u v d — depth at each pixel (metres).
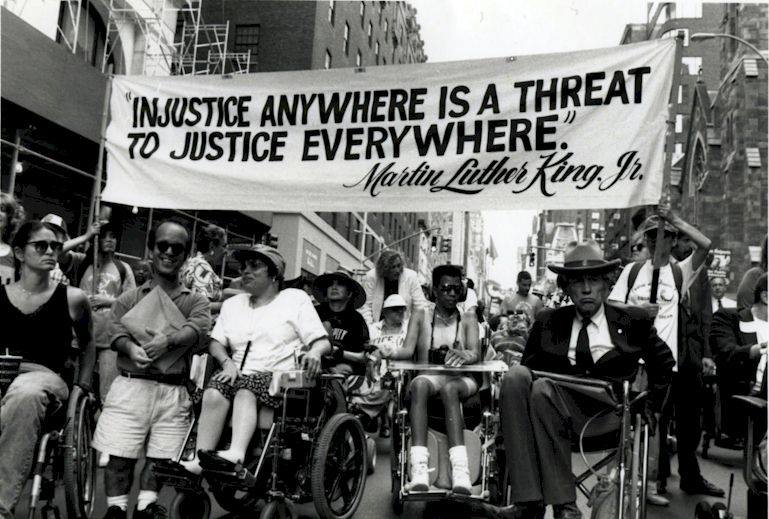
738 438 4.76
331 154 5.77
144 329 4.33
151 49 17.52
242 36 27.52
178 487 4.04
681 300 5.68
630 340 4.10
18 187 11.71
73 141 12.67
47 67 11.54
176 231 4.54
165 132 6.12
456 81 5.53
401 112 5.65
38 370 4.05
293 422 4.36
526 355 4.39
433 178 5.52
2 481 3.59
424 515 4.91
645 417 3.88
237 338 4.65
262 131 5.92
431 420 4.98
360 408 6.95
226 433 4.48
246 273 4.71
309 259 27.95
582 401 4.04
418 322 5.37
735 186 36.81
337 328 6.84
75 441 4.08
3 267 5.24
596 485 3.85
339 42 31.66
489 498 4.54
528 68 5.39
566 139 5.23
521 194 5.30
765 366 4.75
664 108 5.04
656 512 5.26
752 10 37.47
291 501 4.45
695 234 4.79
